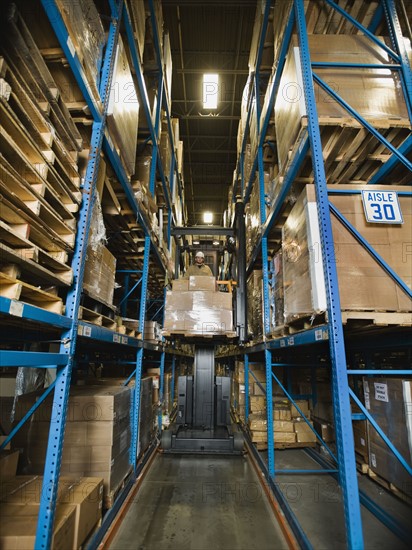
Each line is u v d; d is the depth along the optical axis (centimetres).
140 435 434
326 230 227
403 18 346
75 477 269
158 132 575
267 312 454
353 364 486
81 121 264
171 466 464
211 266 818
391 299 226
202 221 1875
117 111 301
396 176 343
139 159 516
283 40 351
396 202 247
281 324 376
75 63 219
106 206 381
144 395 469
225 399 624
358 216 244
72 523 208
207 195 1630
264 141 518
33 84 187
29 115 176
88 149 256
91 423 292
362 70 301
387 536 272
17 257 153
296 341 300
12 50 171
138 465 411
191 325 508
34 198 172
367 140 300
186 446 523
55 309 200
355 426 398
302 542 254
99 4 335
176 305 518
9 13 156
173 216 825
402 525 274
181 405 613
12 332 286
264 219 488
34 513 193
